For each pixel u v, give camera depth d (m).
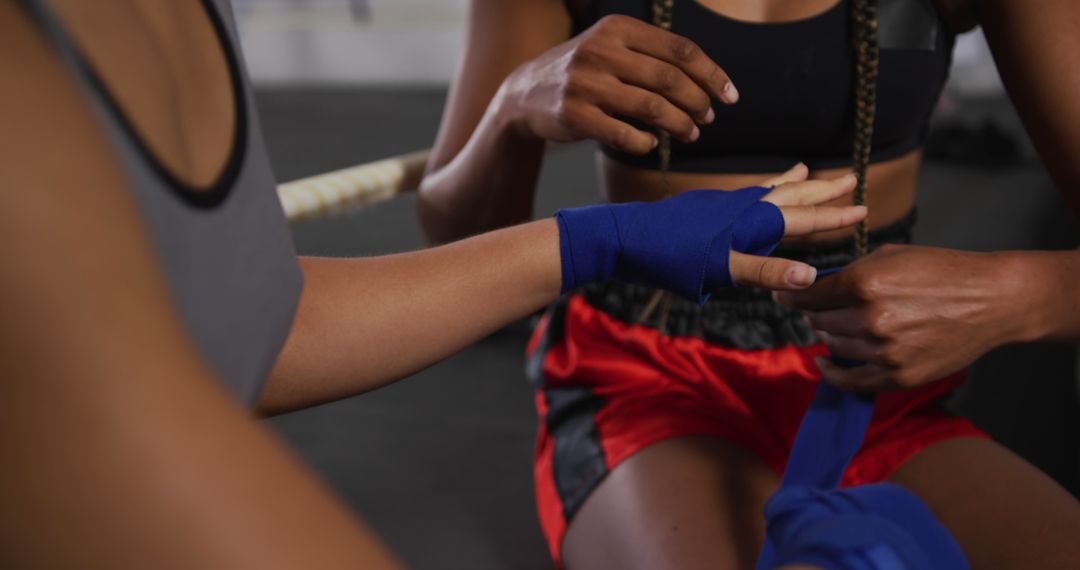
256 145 0.52
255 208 0.50
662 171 0.98
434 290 0.67
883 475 0.92
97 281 0.27
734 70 0.95
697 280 0.67
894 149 1.00
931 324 0.80
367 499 1.30
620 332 1.02
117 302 0.27
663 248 0.67
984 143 3.59
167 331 0.28
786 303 0.86
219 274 0.44
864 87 0.93
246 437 0.29
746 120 0.97
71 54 0.34
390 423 1.54
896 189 1.02
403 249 2.71
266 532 0.28
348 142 4.87
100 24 0.39
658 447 0.93
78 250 0.26
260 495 0.28
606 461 0.94
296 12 7.46
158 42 0.44
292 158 4.60
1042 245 2.73
